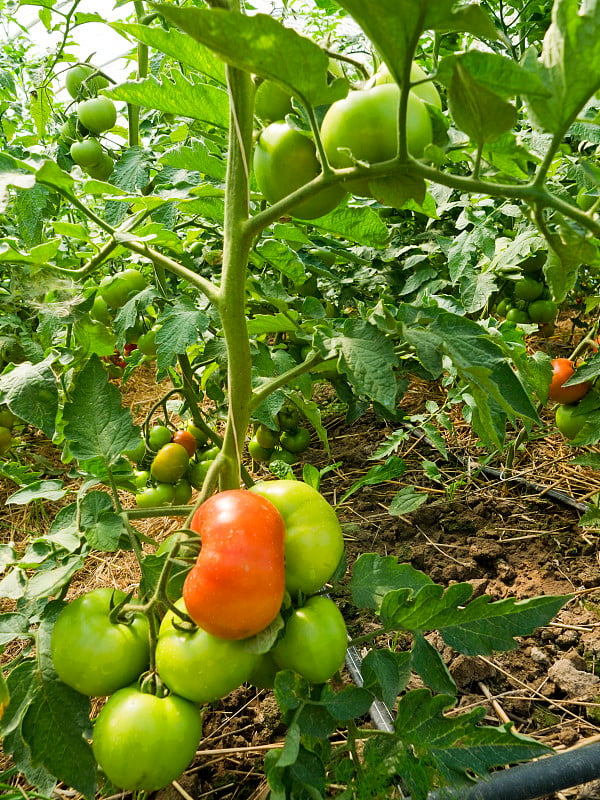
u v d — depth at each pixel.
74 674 0.88
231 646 0.84
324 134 0.82
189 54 0.91
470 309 1.67
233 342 0.97
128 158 1.55
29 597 0.93
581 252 0.72
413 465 2.34
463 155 0.81
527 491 2.09
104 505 1.02
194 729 0.87
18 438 2.56
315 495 0.96
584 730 1.29
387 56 0.63
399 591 0.96
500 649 0.96
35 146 2.72
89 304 1.38
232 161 0.89
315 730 0.87
